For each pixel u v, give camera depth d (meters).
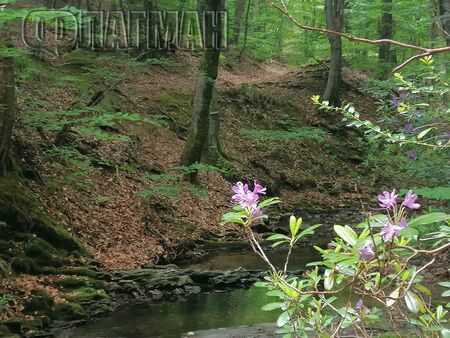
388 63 21.11
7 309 6.20
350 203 16.23
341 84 22.33
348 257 1.93
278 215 13.86
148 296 7.52
